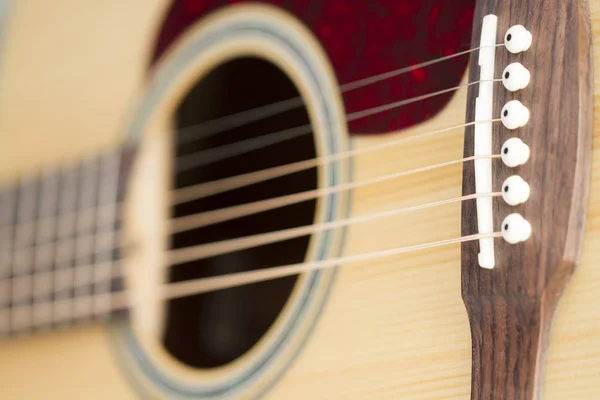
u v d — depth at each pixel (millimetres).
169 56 583
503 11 412
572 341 390
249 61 554
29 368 587
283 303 566
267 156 581
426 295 430
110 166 576
